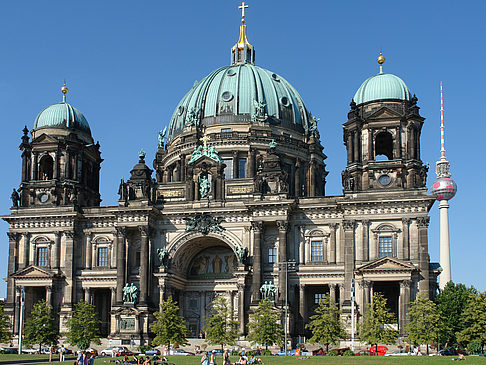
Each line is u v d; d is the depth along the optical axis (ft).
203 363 244.01
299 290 432.25
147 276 442.09
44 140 475.72
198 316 472.85
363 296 404.36
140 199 450.71
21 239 467.11
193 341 438.40
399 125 426.51
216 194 455.63
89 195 487.61
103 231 464.24
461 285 425.28
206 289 474.90
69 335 423.23
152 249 451.12
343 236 430.20
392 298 426.92
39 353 424.87
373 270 403.54
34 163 475.72
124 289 439.63
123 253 446.60
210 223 448.65
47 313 437.58
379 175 422.82
